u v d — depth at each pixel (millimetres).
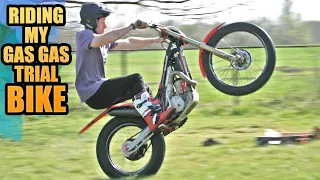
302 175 10734
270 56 11148
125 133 12859
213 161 12375
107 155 11328
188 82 10695
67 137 16312
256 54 12977
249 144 14203
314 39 30547
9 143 15469
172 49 11078
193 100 10672
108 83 10945
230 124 17703
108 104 11180
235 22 11234
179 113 10812
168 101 10820
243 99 21875
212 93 24156
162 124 10797
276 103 21016
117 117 11281
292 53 24234
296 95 21781
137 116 11141
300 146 13641
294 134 14594
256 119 18609
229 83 11453
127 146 11133
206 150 13609
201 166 11914
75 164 12734
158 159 11141
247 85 11234
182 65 10977
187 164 12203
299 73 23953
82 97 11047
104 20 11320
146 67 28078
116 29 10836
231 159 12469
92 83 11000
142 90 10977
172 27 11211
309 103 20750
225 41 11359
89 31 10984
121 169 11367
